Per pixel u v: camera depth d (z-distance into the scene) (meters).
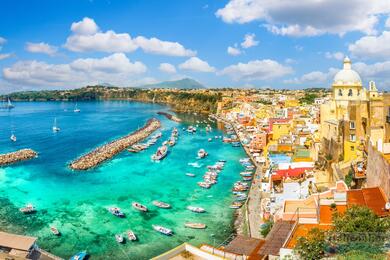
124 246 89.12
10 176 152.75
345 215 42.16
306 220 49.81
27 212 111.25
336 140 86.75
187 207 113.31
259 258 43.53
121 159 182.12
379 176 54.69
